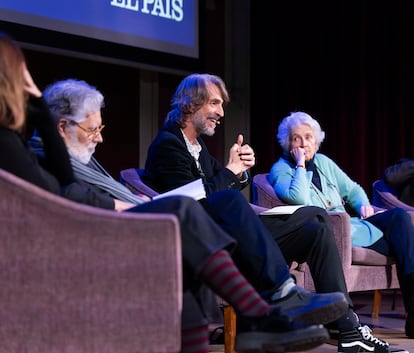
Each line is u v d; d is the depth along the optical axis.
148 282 1.85
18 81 2.04
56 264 1.82
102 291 1.83
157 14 5.97
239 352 2.19
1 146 2.02
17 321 1.81
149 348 1.85
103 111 6.22
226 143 7.21
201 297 2.15
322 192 4.27
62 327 1.82
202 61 6.34
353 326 3.33
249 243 2.49
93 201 2.45
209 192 3.35
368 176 6.94
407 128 6.84
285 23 7.18
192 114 3.67
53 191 2.17
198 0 6.32
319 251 3.14
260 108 7.28
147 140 6.59
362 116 6.89
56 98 2.77
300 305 2.44
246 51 7.35
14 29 4.98
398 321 4.86
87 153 2.83
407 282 3.88
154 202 2.06
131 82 6.47
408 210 4.52
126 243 1.84
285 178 4.15
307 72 7.09
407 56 6.80
